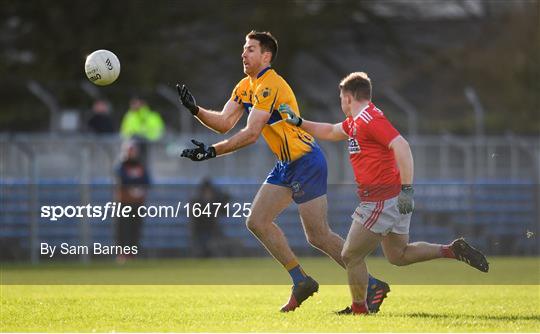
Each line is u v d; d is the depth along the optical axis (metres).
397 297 40.03
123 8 130.62
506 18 137.75
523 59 132.75
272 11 132.50
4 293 41.78
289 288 45.56
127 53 128.25
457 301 38.19
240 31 133.75
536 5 136.00
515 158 77.50
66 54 124.81
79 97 115.31
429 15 143.25
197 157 33.53
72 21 129.50
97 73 34.75
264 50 34.59
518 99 129.50
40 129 108.69
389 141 31.41
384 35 141.12
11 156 70.31
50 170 71.25
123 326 29.28
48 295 40.62
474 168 77.25
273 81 34.47
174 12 133.75
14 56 126.06
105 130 81.12
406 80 135.75
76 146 71.81
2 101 115.19
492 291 43.34
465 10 143.62
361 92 32.22
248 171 75.06
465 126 105.50
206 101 129.38
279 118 34.59
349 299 39.22
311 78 137.75
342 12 135.88
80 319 31.19
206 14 133.88
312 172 34.59
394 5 142.12
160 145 74.50
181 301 37.88
